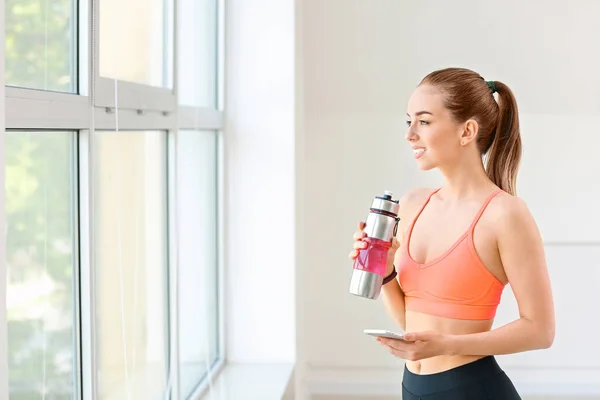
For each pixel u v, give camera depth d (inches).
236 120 112.5
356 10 133.0
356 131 134.4
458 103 71.3
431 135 71.8
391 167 134.4
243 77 112.3
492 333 69.2
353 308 135.3
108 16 64.2
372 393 135.3
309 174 134.6
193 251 95.6
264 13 111.6
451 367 70.5
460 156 72.5
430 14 133.0
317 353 135.6
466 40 133.4
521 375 134.6
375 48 133.5
